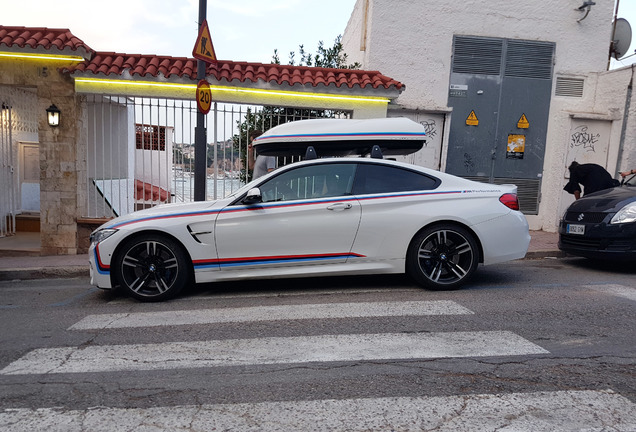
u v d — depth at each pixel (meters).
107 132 9.67
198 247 5.35
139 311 5.06
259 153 6.77
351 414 2.82
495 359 3.58
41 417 2.84
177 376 3.38
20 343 4.14
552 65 10.37
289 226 5.37
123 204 10.20
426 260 5.59
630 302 5.04
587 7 10.17
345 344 3.92
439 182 5.70
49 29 8.82
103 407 2.95
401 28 10.05
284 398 3.04
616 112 10.09
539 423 2.69
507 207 5.62
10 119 10.01
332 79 8.87
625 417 2.75
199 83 7.53
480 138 10.39
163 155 11.55
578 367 3.43
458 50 10.19
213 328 4.39
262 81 8.70
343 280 6.24
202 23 7.27
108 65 8.55
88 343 4.07
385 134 6.27
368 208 5.45
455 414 2.80
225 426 2.72
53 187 8.65
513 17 10.23
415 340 3.98
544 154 10.57
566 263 7.50
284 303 5.21
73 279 7.20
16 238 9.91
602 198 6.90
